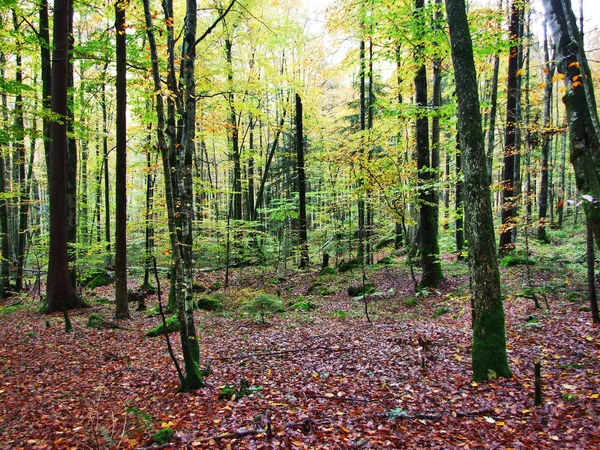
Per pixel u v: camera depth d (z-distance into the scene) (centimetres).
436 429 439
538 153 1861
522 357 628
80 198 2080
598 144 399
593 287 713
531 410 459
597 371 532
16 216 2592
